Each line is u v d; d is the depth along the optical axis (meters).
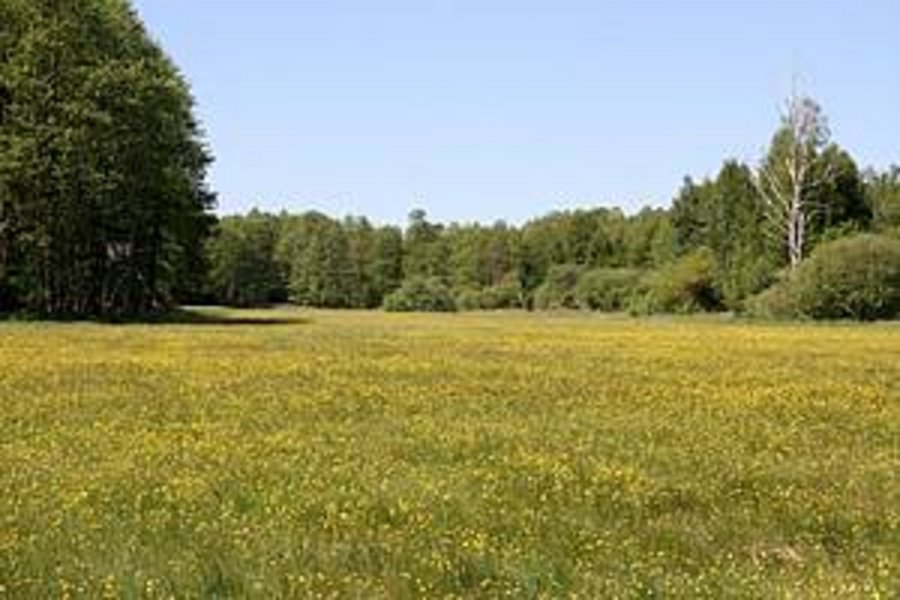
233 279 178.75
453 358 45.34
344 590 12.27
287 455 20.88
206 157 98.12
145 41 90.62
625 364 43.34
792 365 43.62
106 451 21.09
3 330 62.50
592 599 11.98
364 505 16.33
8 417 25.67
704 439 23.67
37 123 74.88
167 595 12.02
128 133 78.56
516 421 26.14
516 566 13.24
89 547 13.90
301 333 65.38
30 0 76.94
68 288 86.25
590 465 19.97
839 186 115.56
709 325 90.25
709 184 151.38
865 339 64.88
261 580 12.52
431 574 12.95
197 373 36.56
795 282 96.44
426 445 22.28
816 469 20.08
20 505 16.11
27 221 76.25
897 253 94.00
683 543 14.77
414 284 161.38
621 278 148.62
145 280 93.44
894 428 25.83
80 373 35.88
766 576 13.17
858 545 14.87
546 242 189.62
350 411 27.59
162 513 15.69
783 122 104.88
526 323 95.31
